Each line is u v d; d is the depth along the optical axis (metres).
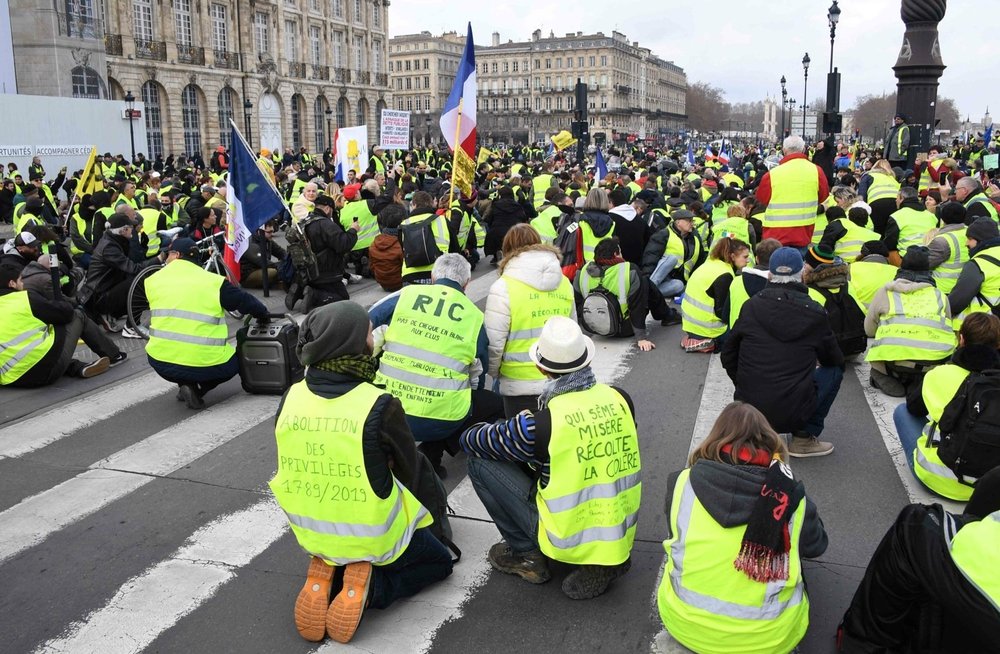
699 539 3.73
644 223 11.59
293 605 4.60
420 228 10.09
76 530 5.49
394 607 4.52
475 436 4.46
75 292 11.67
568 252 10.59
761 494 3.66
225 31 59.66
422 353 5.46
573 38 145.38
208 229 12.45
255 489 6.09
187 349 7.45
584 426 4.22
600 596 4.59
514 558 4.79
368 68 79.62
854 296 8.85
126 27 50.41
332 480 4.04
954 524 3.44
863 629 3.87
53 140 29.53
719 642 3.76
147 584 4.82
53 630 4.39
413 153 34.03
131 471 6.44
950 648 3.53
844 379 8.53
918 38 23.98
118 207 10.84
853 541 5.16
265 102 64.12
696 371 8.85
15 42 39.38
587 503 4.29
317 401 4.07
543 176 18.31
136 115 32.97
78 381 8.79
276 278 13.12
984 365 5.34
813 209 10.11
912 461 5.91
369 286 13.75
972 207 9.88
